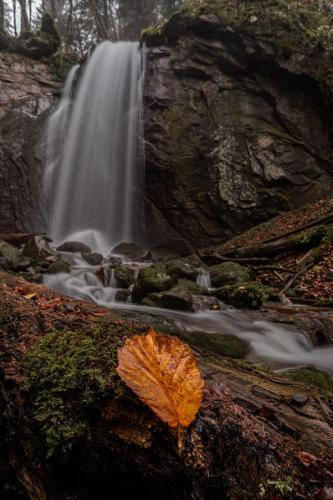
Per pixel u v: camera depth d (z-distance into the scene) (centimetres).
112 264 966
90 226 1455
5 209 1380
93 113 1515
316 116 1251
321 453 126
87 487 126
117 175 1446
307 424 145
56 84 1628
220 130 1313
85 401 127
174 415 107
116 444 118
